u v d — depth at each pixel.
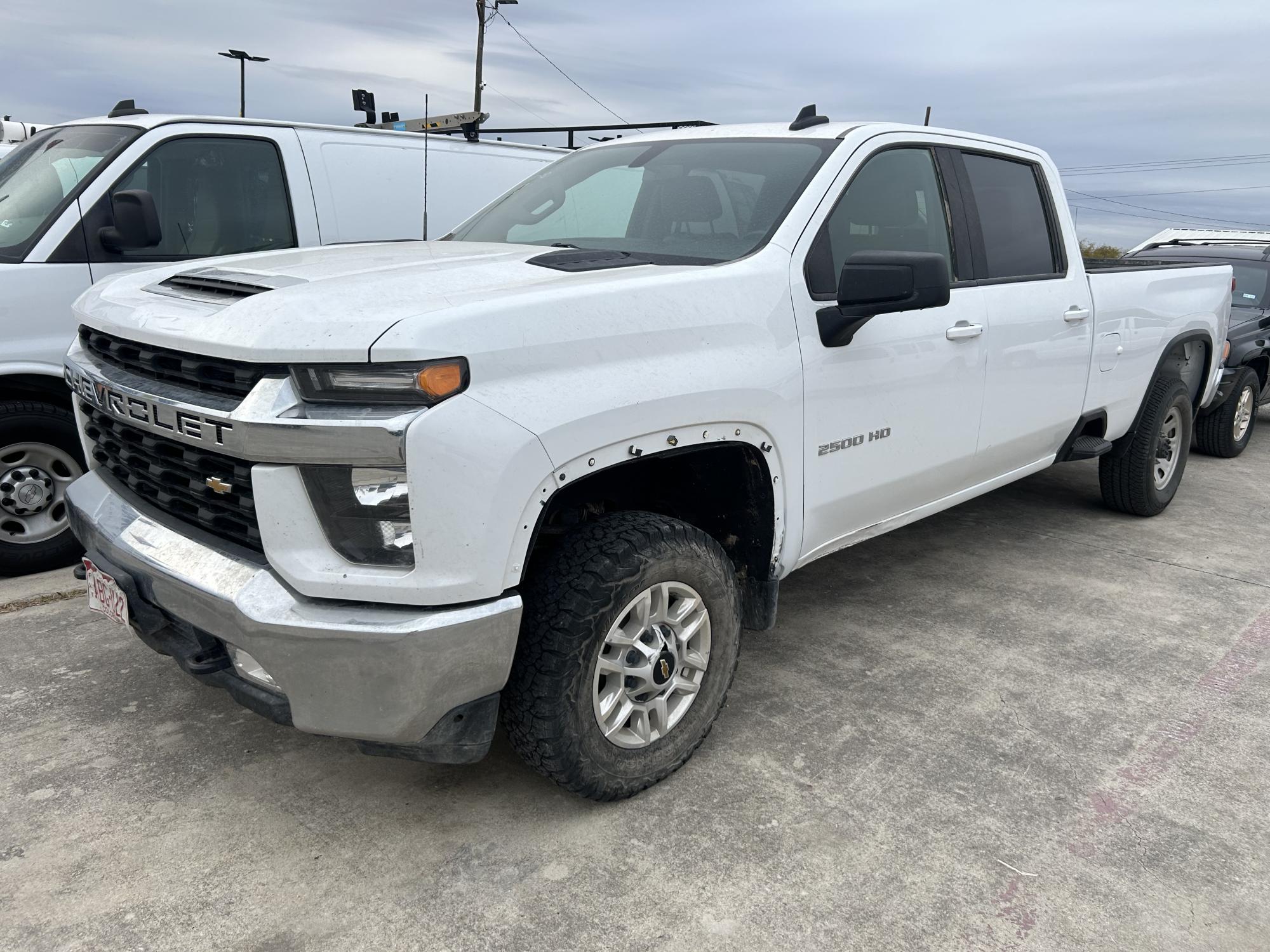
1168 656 3.75
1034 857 2.48
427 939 2.14
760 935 2.18
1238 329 7.49
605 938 2.15
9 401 4.10
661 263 2.85
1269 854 2.53
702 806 2.66
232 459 2.19
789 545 3.01
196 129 4.68
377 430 2.00
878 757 2.94
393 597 2.07
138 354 2.50
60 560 4.30
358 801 2.65
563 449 2.22
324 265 2.71
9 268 4.01
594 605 2.36
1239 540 5.32
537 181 3.91
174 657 2.45
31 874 2.31
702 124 4.59
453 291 2.34
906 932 2.20
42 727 2.98
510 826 2.55
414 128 6.57
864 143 3.31
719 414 2.58
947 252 3.65
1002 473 4.19
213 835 2.48
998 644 3.81
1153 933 2.22
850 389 3.07
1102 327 4.53
